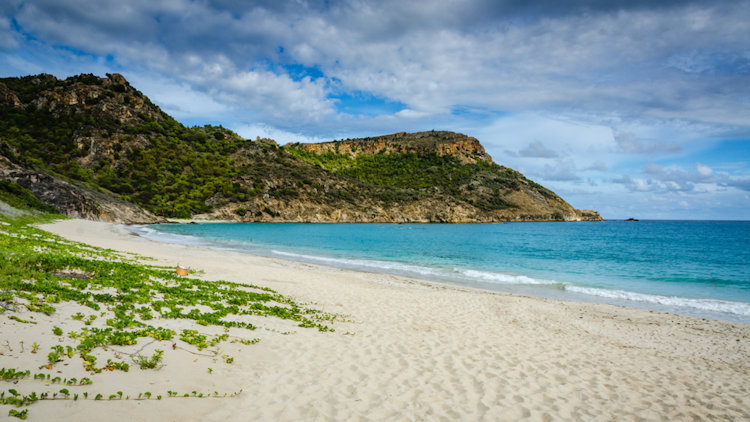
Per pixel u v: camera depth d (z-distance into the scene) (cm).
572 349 958
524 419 568
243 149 12975
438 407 581
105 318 712
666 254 3922
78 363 514
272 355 720
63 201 5294
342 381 639
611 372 806
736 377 822
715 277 2481
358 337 918
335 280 1925
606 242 5625
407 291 1708
